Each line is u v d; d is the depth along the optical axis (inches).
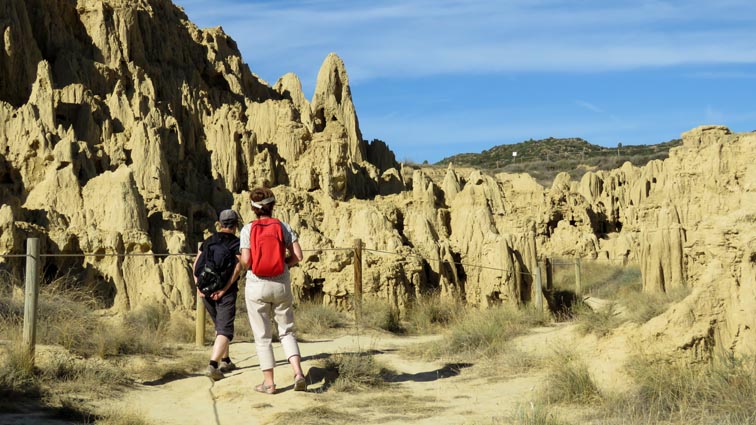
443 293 821.2
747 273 355.3
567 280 1074.1
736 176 1284.4
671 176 1429.6
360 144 1222.9
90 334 458.3
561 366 382.3
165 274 660.7
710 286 363.6
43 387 346.0
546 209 1364.4
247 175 955.3
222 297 397.4
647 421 286.2
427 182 1128.8
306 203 943.0
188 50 1109.7
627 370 356.5
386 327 685.3
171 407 349.7
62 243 655.1
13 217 629.3
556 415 306.3
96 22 955.3
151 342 469.7
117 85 903.1
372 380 394.0
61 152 745.0
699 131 1509.6
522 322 648.4
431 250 853.2
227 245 398.6
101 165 792.9
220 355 391.5
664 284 772.0
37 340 424.2
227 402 354.0
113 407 336.2
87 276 651.5
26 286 368.2
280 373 390.9
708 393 309.4
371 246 823.1
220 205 904.9
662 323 363.9
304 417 322.7
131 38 977.5
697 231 709.3
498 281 810.8
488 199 1243.8
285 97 1295.5
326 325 657.6
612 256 1321.4
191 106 986.1
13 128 760.3
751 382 306.5
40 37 909.2
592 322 462.6
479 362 466.0
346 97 1215.6
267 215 372.8
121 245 681.6
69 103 835.4
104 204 712.4
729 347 351.9
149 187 804.0
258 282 362.9
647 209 1455.5
